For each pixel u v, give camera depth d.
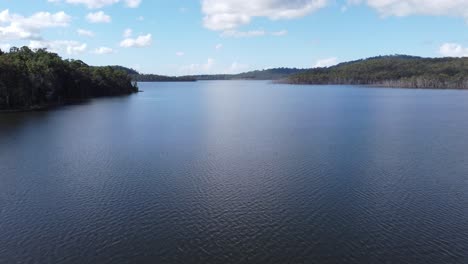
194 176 48.28
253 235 32.97
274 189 43.53
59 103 150.38
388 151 61.16
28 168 51.47
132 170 50.84
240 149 63.12
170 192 42.62
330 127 86.75
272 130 82.81
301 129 84.00
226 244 31.58
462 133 77.75
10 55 150.38
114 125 90.00
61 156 57.97
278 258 29.58
